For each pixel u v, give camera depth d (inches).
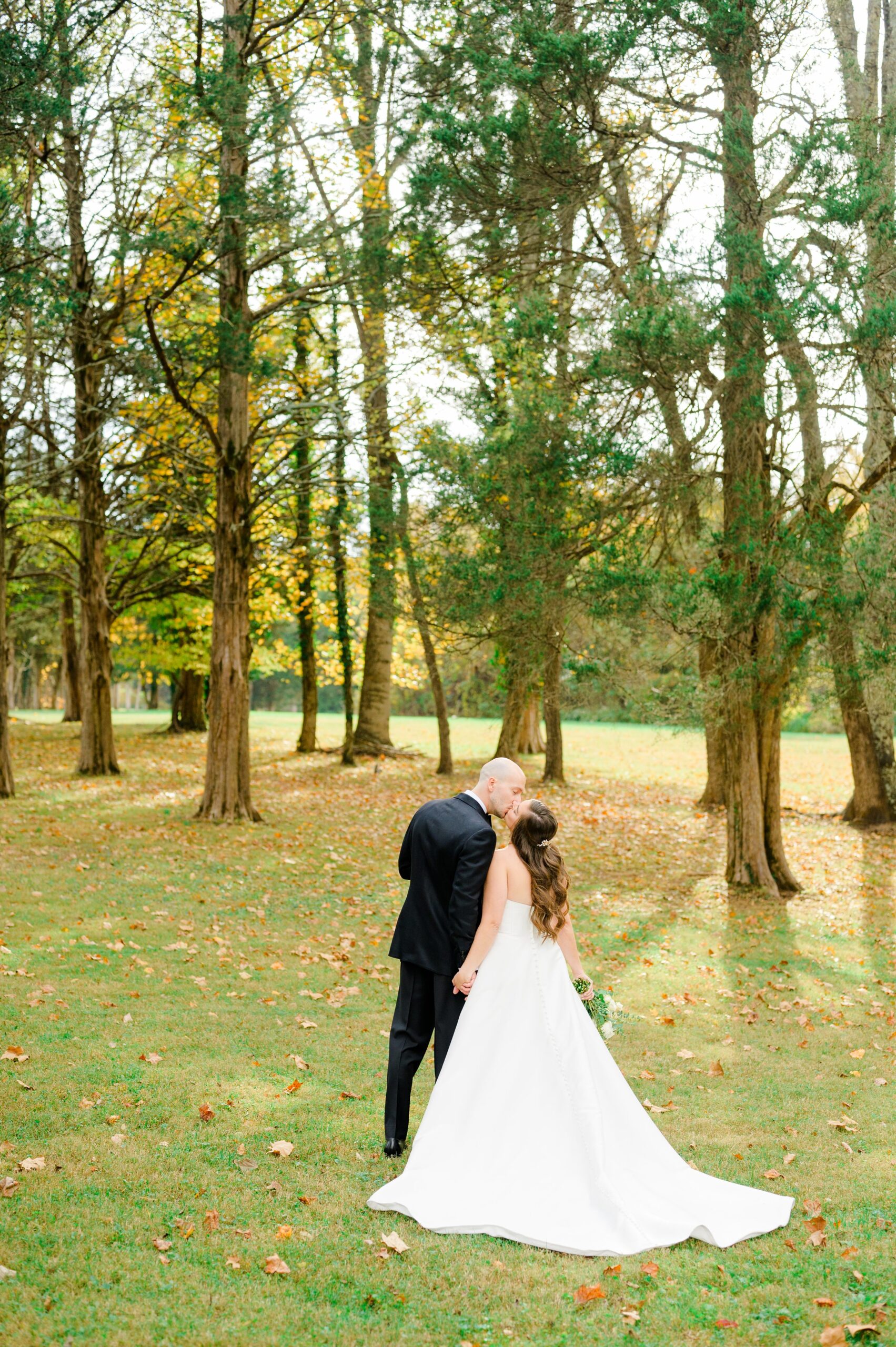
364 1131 189.8
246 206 473.7
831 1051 264.8
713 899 463.2
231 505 581.9
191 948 325.7
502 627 476.4
